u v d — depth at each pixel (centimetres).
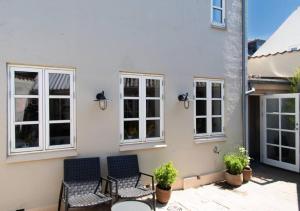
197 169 682
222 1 742
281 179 727
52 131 509
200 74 689
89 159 522
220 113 736
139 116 601
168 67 636
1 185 462
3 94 463
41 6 495
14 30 473
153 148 612
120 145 575
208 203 565
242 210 532
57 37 508
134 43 589
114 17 566
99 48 549
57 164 508
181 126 657
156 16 620
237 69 760
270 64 985
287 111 807
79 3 529
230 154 735
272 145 854
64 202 479
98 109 547
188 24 669
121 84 577
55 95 510
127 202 411
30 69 490
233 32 752
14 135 477
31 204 485
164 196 554
